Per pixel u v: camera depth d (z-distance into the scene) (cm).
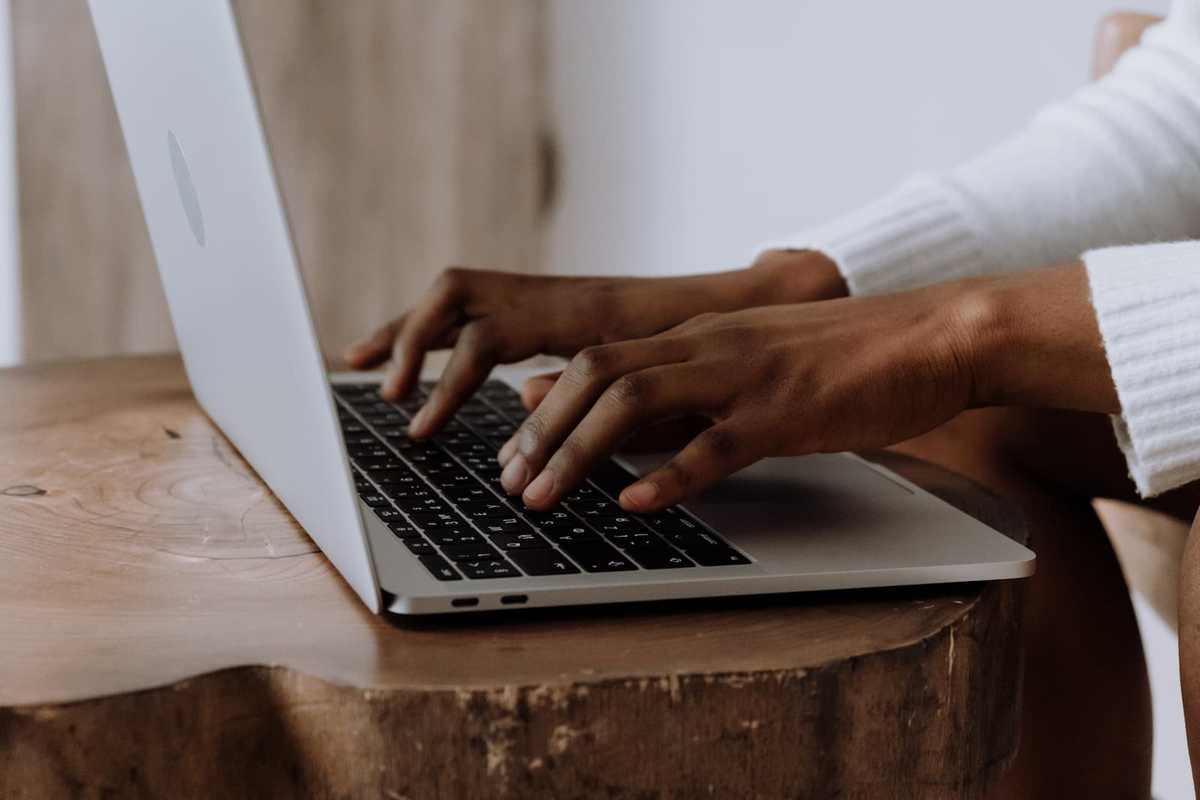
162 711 48
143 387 97
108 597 56
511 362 80
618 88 211
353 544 53
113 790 48
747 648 52
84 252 206
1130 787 89
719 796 50
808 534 61
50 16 200
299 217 220
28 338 207
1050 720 86
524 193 226
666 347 63
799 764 51
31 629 53
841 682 51
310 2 214
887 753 53
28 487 72
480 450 74
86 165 204
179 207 70
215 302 69
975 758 57
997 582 59
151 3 61
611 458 74
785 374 61
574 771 49
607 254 218
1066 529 94
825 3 172
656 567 56
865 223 91
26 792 47
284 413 59
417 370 85
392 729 48
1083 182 92
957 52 154
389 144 220
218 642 52
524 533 59
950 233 90
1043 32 142
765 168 186
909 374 62
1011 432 96
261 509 69
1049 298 64
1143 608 128
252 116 48
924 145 160
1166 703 125
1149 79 95
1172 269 63
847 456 77
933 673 53
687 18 196
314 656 50
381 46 217
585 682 49
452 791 49
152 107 68
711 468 60
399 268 224
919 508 66
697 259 201
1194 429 61
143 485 73
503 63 221
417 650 51
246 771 50
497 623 54
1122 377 61
